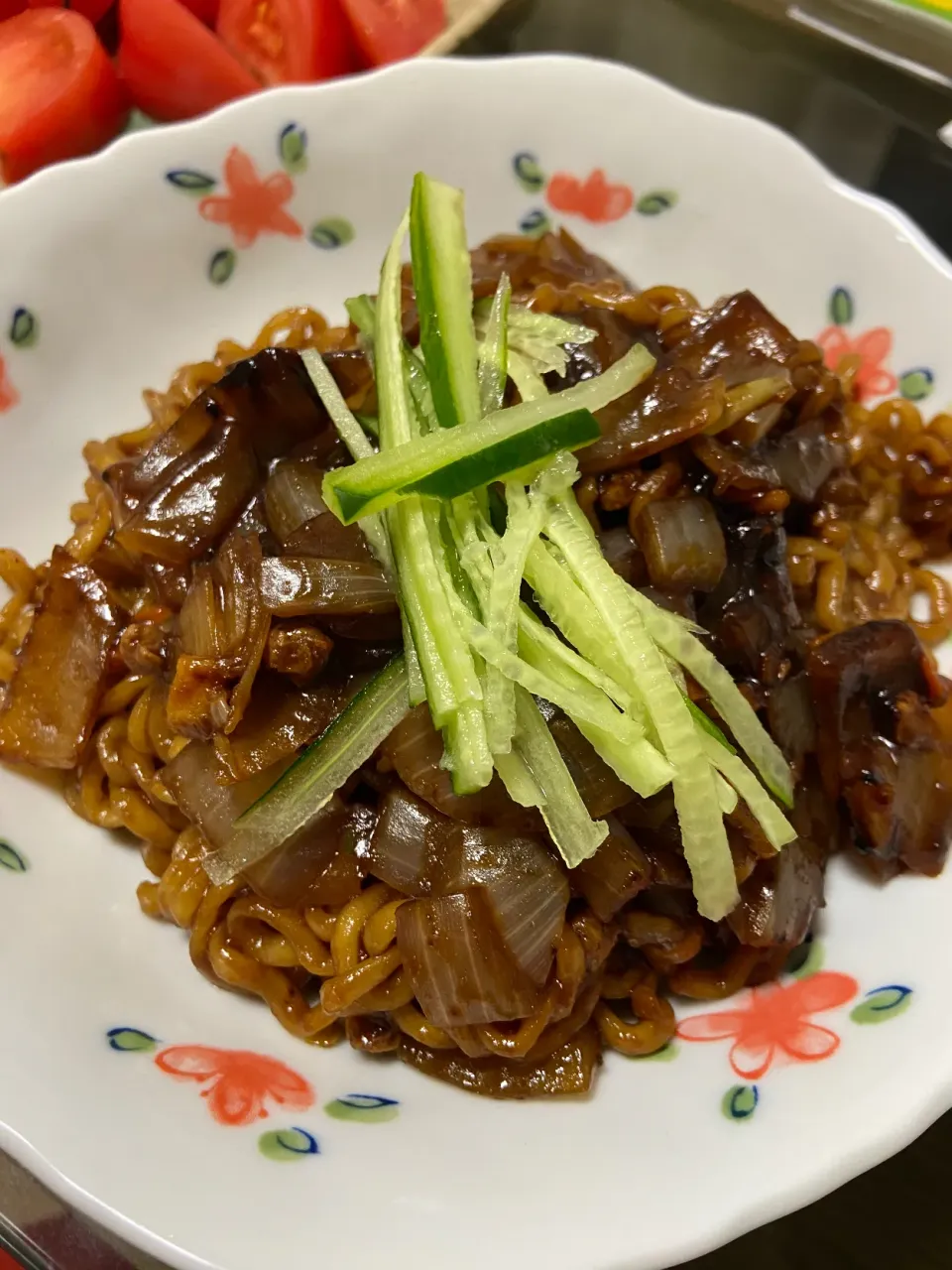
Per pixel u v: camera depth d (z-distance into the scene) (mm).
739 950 233
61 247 284
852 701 236
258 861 216
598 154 314
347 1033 225
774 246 310
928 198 370
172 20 370
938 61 396
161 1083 207
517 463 209
